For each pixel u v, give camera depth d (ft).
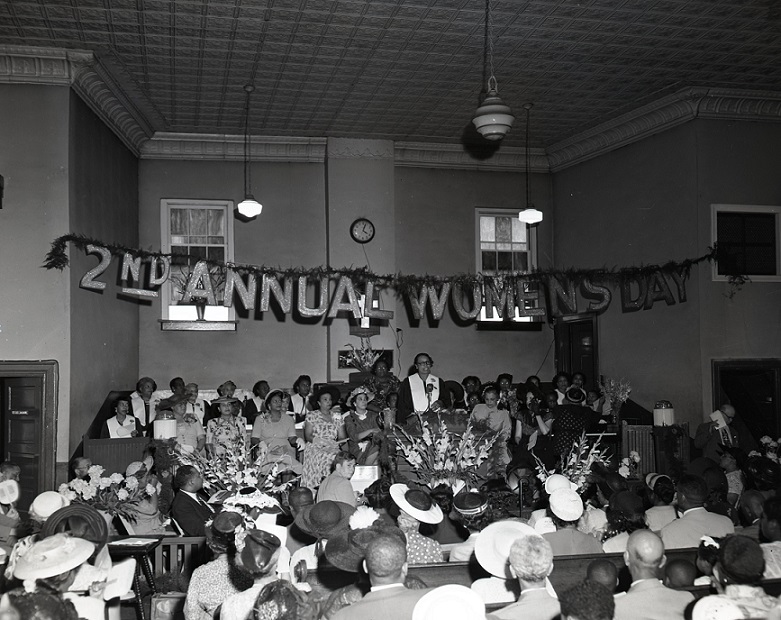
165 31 31.71
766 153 40.60
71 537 11.60
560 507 16.14
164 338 44.57
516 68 36.52
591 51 34.55
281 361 45.88
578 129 45.68
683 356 39.88
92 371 35.76
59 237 32.58
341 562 13.00
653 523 19.38
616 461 35.78
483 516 17.95
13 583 12.00
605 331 45.52
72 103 33.58
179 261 45.21
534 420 35.45
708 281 39.19
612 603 9.20
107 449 33.04
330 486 20.48
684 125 40.37
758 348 39.60
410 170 48.93
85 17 30.32
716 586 11.68
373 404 32.99
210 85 37.93
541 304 49.85
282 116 42.65
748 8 30.66
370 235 46.03
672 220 40.98
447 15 30.81
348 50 34.12
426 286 42.32
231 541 13.15
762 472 27.53
